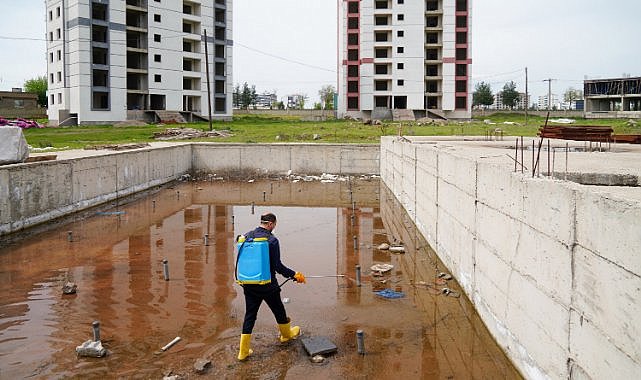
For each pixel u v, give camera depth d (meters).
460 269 9.80
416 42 73.06
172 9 65.31
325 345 7.27
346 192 23.97
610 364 4.45
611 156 11.80
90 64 58.62
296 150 29.48
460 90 74.00
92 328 8.04
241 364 6.88
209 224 16.70
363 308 8.97
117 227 15.99
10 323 8.34
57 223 16.23
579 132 15.10
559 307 5.41
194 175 29.52
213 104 71.06
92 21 58.31
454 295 9.46
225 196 22.91
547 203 5.69
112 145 26.22
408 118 71.50
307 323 8.29
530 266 6.18
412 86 73.81
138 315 8.68
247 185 26.47
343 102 75.81
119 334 7.89
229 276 10.92
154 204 20.34
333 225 16.52
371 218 17.62
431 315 8.60
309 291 9.91
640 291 4.01
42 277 10.84
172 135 37.28
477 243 8.53
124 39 61.06
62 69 59.94
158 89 64.88
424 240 13.97
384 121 57.62
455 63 73.31
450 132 38.88
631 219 4.12
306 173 29.56
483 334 7.82
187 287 10.18
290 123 54.53
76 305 9.17
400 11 72.88
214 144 29.75
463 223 9.52
